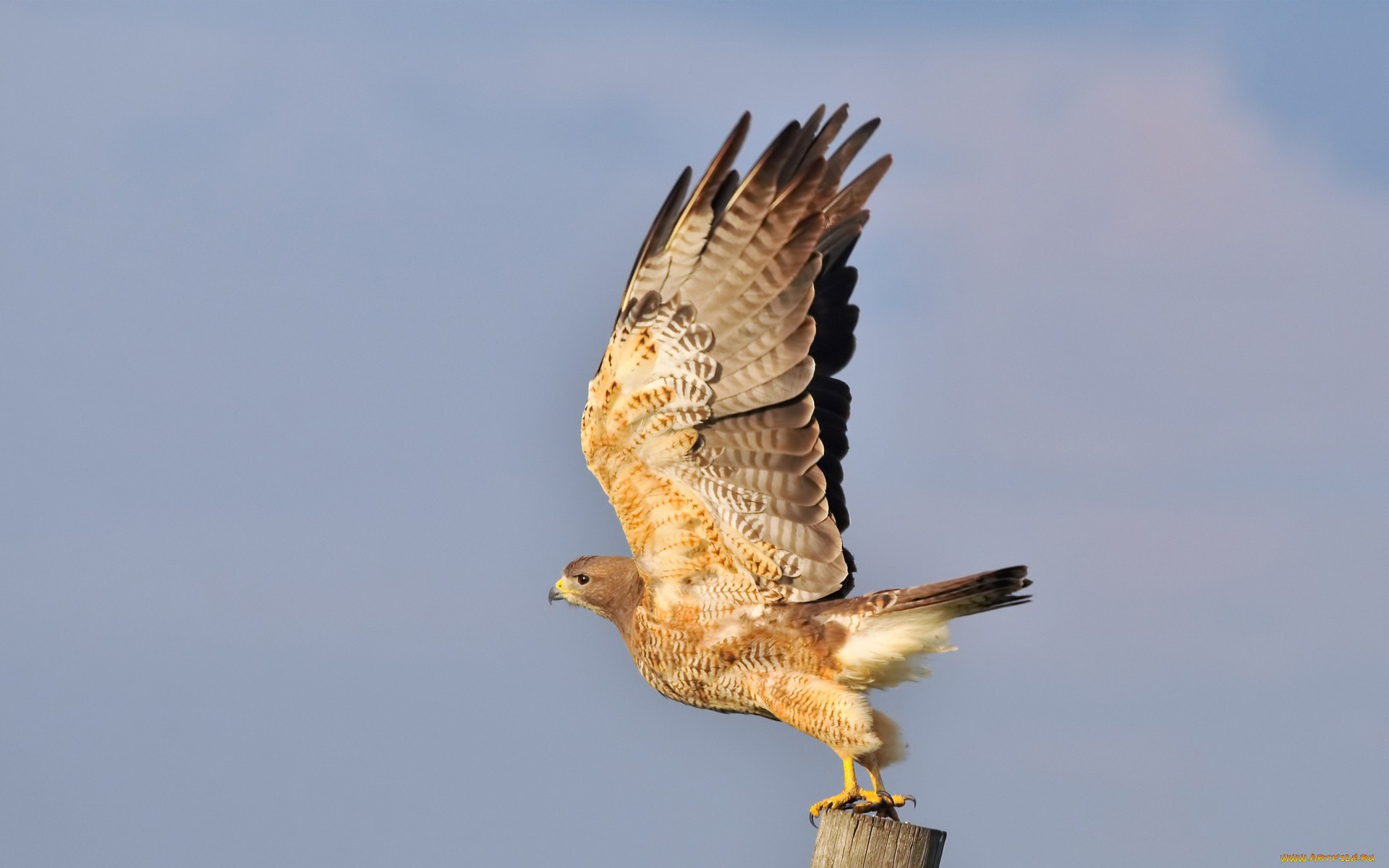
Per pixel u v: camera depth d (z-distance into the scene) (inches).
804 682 481.7
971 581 464.8
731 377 470.0
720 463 485.4
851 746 471.5
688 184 449.4
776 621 490.6
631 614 540.4
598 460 490.6
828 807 474.6
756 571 495.5
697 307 463.5
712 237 456.1
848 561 514.9
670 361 469.4
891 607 475.8
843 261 543.5
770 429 478.6
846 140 515.2
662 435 480.7
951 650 475.2
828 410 532.1
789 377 468.1
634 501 494.9
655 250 454.9
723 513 492.4
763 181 455.8
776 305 463.8
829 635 482.6
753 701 495.5
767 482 485.7
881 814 471.2
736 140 447.5
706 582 502.3
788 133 455.8
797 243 460.4
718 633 497.0
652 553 502.3
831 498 523.8
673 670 508.4
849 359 537.6
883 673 479.8
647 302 462.0
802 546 489.7
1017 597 468.8
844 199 545.6
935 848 397.7
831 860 401.7
